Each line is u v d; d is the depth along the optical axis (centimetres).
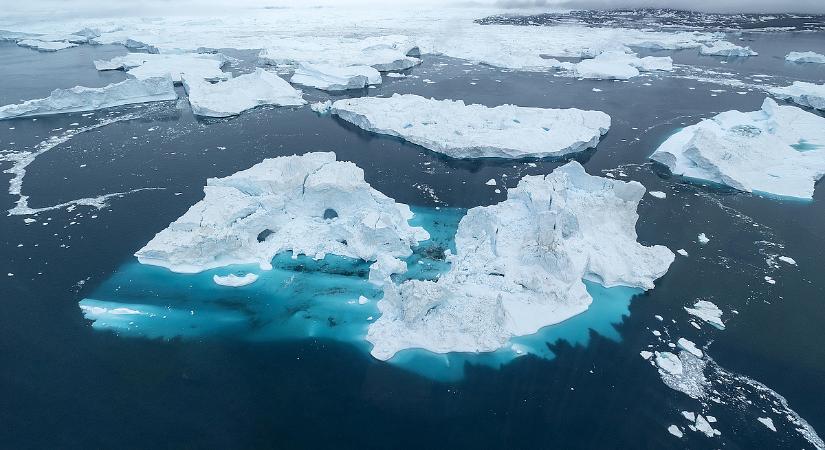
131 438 2094
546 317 2759
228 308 2878
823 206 4022
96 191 4144
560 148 5044
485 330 2602
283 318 2806
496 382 2397
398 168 4753
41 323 2722
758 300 2923
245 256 3291
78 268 3173
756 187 4344
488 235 3284
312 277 3144
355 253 3306
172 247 3192
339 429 2153
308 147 5194
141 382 2375
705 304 2866
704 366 2464
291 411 2234
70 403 2252
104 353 2541
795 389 2334
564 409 2250
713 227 3712
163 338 2647
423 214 3872
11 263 3200
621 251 3180
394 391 2345
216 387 2353
